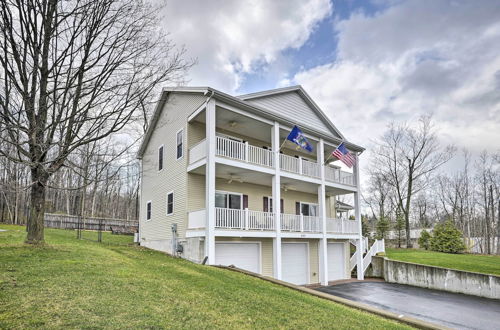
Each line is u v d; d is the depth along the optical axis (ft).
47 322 14.53
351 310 25.32
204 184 48.78
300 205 63.26
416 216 160.35
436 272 54.08
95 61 35.45
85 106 34.45
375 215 144.25
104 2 34.30
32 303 16.78
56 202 135.74
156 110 57.98
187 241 44.68
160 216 54.80
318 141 58.54
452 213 139.74
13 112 30.89
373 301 41.55
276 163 48.83
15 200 111.96
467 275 49.83
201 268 34.96
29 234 36.35
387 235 114.73
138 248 54.08
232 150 45.42
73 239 56.49
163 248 51.90
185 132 49.06
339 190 64.18
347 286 54.34
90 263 28.91
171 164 52.80
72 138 34.35
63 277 22.66
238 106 44.91
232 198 51.21
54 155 39.78
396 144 113.39
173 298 21.16
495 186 127.13
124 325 15.28
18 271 23.16
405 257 70.08
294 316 20.86
